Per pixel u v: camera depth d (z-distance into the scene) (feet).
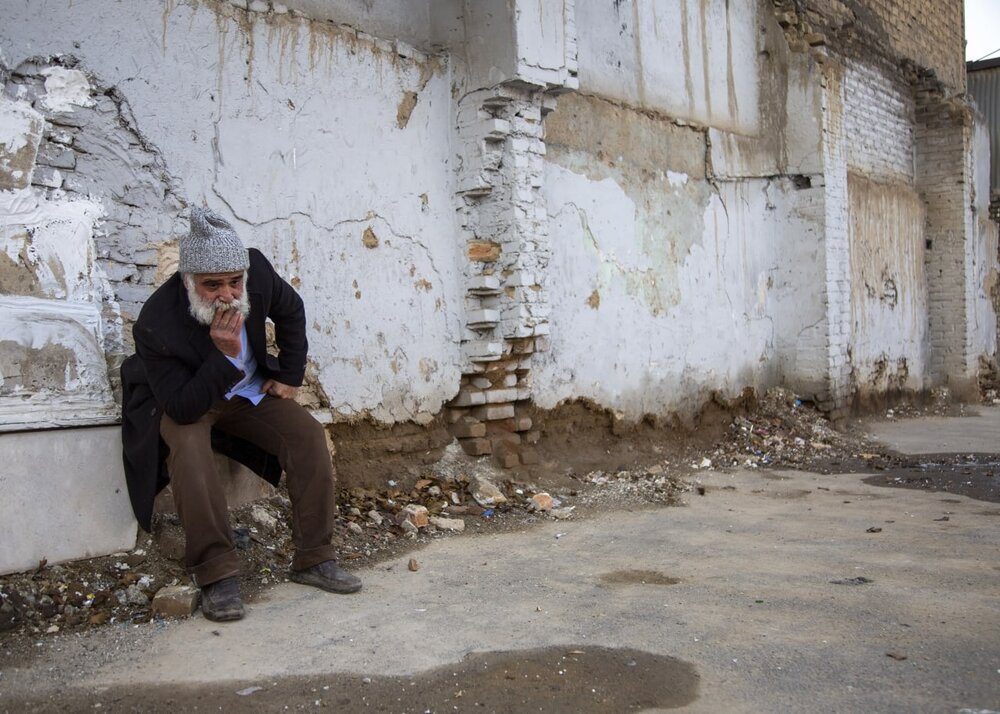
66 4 11.90
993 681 8.14
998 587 11.17
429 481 16.60
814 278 28.12
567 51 17.87
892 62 36.04
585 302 20.39
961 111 37.88
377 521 14.51
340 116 15.56
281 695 8.15
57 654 9.20
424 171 17.06
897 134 36.63
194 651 9.25
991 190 45.85
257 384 11.51
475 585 11.64
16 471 10.51
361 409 15.87
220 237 10.02
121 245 12.37
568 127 20.13
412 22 17.08
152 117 12.87
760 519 15.80
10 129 11.14
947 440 27.07
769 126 27.91
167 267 12.93
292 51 14.82
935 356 39.32
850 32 32.14
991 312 45.37
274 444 11.49
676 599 10.91
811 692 8.03
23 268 11.03
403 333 16.57
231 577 10.43
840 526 15.11
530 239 17.54
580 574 12.16
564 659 8.91
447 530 14.74
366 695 8.13
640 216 22.33
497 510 16.07
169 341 10.12
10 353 10.68
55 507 10.81
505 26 16.75
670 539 14.24
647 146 22.71
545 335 18.02
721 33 25.93
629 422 21.65
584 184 20.51
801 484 19.60
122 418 11.19
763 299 27.81
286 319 11.45
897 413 34.65
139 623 10.14
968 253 38.75
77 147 11.91
